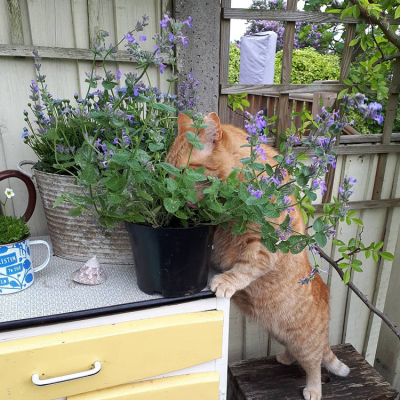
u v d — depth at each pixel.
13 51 1.25
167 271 0.92
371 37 1.54
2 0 1.24
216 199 0.88
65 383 0.90
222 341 1.02
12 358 0.84
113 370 0.93
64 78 1.36
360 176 1.82
